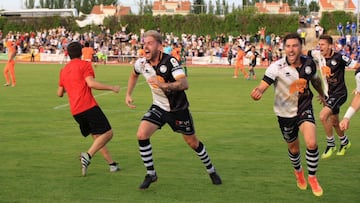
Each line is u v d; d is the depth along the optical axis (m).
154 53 6.41
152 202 6.20
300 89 6.25
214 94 19.03
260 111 14.35
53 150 9.16
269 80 6.27
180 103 6.60
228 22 57.59
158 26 59.25
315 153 6.22
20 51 47.97
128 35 52.22
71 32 56.12
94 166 7.97
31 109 14.66
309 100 6.36
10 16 64.44
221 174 7.49
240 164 8.10
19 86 21.95
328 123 8.52
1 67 36.31
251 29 56.81
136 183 7.03
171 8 77.25
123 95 18.64
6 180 7.14
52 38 51.09
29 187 6.81
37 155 8.76
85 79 7.22
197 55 46.75
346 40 46.41
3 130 11.23
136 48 47.28
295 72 6.20
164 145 9.56
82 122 7.36
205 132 10.98
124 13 64.56
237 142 9.88
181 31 58.75
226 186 6.87
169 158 8.51
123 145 9.59
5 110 14.43
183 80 6.37
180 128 6.69
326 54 8.71
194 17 58.56
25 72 31.45
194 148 6.86
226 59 45.44
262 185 6.92
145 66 6.58
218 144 9.69
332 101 8.63
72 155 8.76
